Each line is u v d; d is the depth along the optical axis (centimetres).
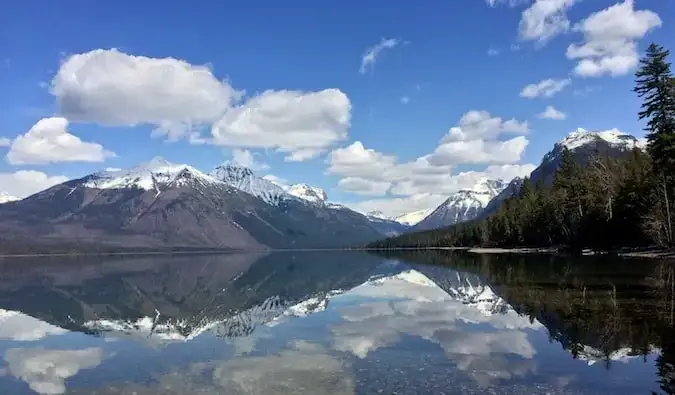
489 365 1805
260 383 1684
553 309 2989
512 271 6250
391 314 3209
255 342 2398
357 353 2064
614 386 1526
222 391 1622
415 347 2152
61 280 8125
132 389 1686
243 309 3800
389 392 1534
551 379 1611
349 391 1556
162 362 2039
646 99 6988
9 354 2338
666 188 7200
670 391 1477
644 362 1767
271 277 8031
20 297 5288
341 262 14062
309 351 2142
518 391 1505
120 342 2580
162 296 5141
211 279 7900
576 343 2089
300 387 1619
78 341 2656
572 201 10331
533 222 12669
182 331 2864
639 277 4391
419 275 6856
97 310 4025
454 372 1725
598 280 4325
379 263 11875
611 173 9775
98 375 1875
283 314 3403
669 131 6888
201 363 1994
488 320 2819
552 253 10631
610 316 2608
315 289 5438
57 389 1727
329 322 2961
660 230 7194
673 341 2033
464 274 6462
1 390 1734
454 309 3347
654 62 6844
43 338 2783
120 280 7919
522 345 2122
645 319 2481
